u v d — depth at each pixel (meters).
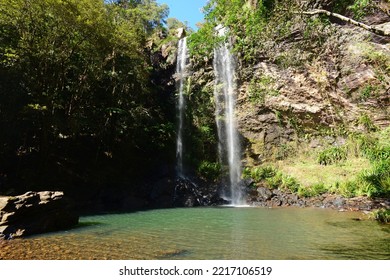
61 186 16.36
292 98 20.77
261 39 12.80
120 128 20.06
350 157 19.02
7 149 15.75
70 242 7.92
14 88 14.69
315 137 20.89
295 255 6.79
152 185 18.62
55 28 15.75
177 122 23.77
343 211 13.64
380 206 13.95
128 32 19.28
